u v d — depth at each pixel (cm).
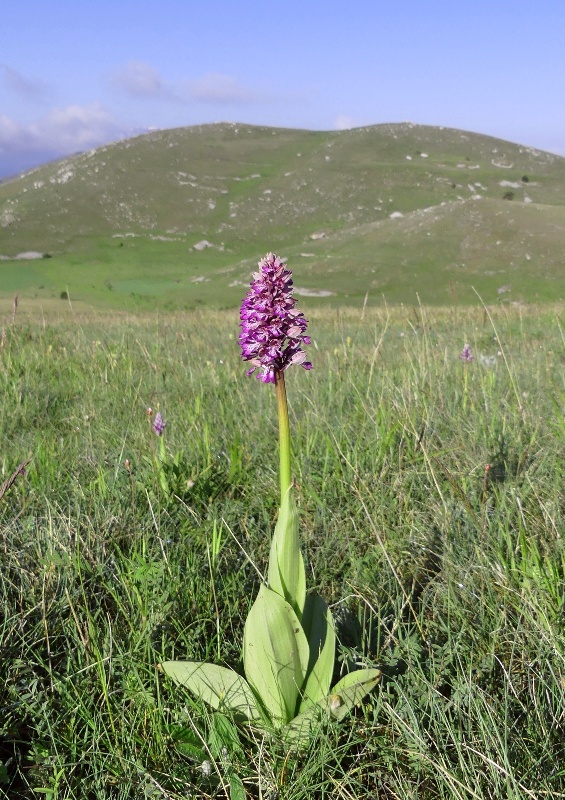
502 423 115
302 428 116
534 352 189
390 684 58
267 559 80
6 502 89
